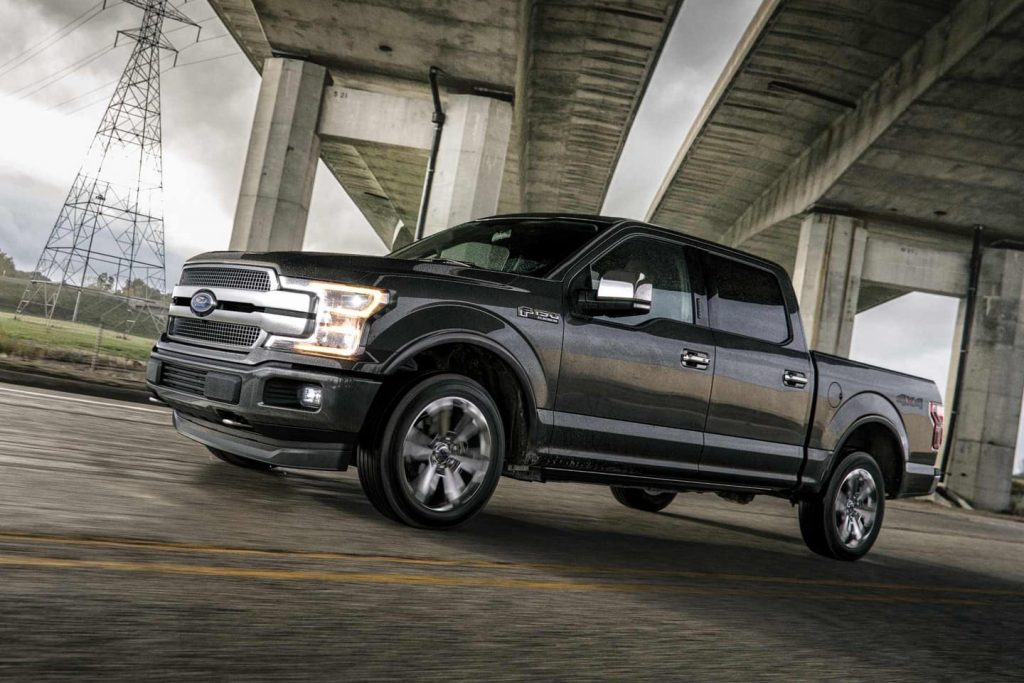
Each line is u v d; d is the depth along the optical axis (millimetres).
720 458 5137
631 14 22766
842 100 25938
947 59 20594
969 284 30969
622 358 4637
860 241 30609
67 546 2756
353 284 3900
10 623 1977
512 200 44562
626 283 4340
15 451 4707
